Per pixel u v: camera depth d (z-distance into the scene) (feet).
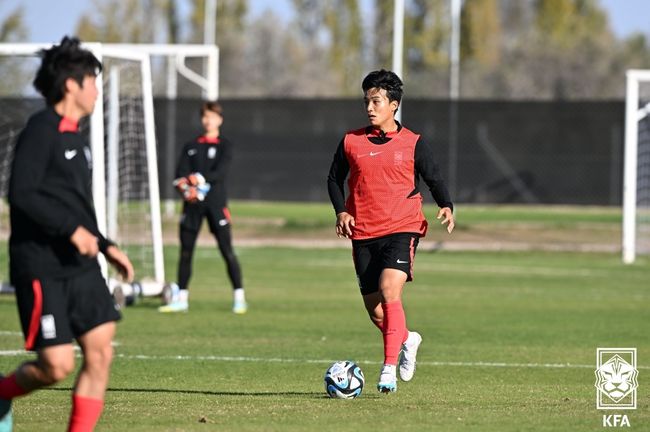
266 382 108.68
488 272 254.68
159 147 347.36
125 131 196.34
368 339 145.59
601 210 400.26
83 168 66.44
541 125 363.97
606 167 361.71
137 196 213.05
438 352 133.90
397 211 96.17
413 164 96.84
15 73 310.86
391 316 94.79
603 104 360.89
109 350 67.87
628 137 274.16
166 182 341.62
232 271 175.22
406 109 365.20
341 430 78.23
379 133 97.81
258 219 355.56
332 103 367.86
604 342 144.15
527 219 379.35
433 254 302.25
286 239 334.44
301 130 369.91
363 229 96.99
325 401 93.71
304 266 265.13
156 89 537.65
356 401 93.81
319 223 345.72
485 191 366.22
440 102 363.76
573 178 363.76
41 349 65.92
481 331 155.43
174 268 255.50
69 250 66.18
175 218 337.11
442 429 79.20
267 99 370.12
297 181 370.73
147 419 82.89
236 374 114.32
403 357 100.07
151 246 224.12
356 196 97.45
